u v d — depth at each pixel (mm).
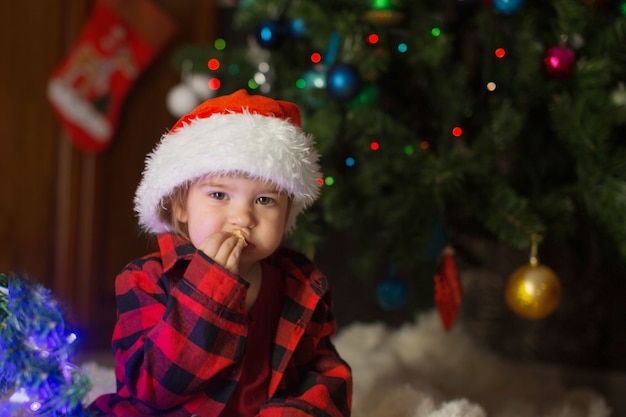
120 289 1012
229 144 946
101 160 2395
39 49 2271
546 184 1730
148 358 920
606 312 2094
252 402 1004
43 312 827
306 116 1664
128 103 2459
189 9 2572
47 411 819
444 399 1501
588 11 1570
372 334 1866
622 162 1521
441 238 1647
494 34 1612
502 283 2139
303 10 1594
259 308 1040
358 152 1706
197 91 1953
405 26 1628
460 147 1579
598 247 1717
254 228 972
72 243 2348
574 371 2049
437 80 1666
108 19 2354
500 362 1854
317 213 1839
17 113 2234
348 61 1564
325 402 1000
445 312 1542
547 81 1592
